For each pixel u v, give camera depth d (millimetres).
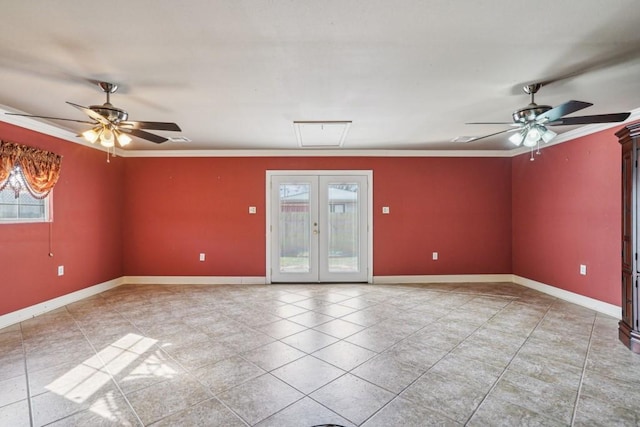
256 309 4332
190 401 2244
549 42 2205
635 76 2742
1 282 3654
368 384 2461
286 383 2477
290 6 1812
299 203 5914
